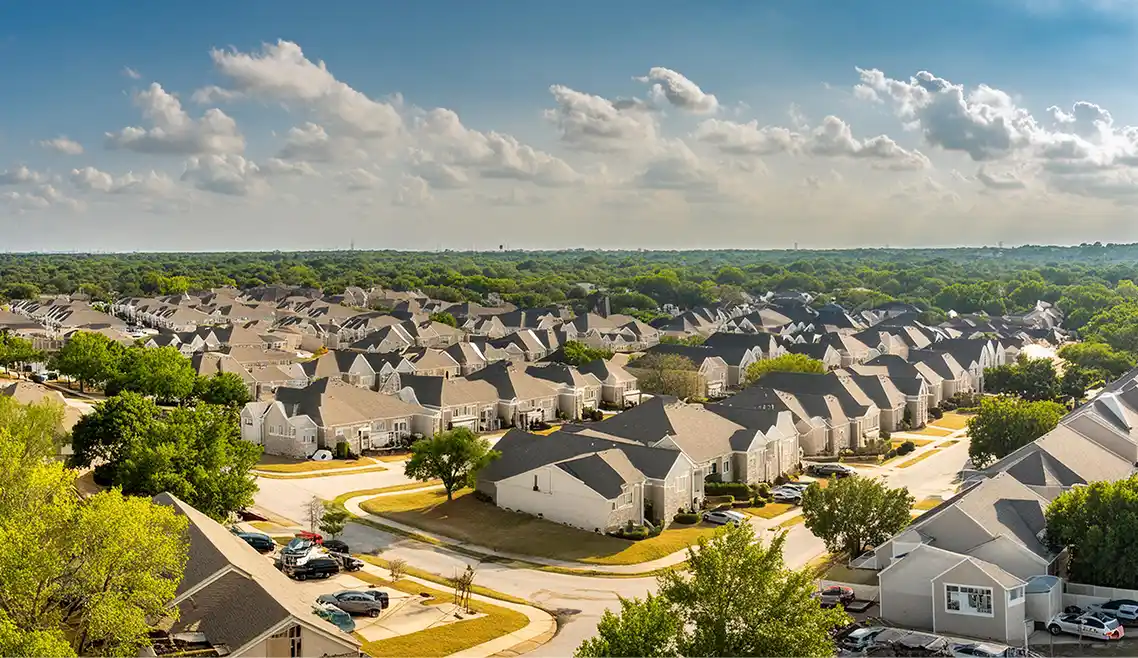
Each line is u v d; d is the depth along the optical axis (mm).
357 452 104938
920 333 187250
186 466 69438
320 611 50500
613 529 74062
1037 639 52250
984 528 58531
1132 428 85000
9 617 37406
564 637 52844
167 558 42719
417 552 69312
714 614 39938
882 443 110625
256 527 73250
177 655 41438
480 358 161875
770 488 91938
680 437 87250
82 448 81000
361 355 145875
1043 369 142625
